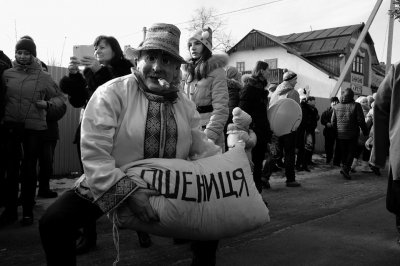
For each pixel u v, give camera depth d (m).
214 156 2.27
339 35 33.38
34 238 4.05
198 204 2.03
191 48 4.21
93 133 2.01
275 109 5.66
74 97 3.60
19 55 4.42
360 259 3.74
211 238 2.13
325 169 10.48
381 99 3.63
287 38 37.03
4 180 4.73
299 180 8.51
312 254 3.85
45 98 4.58
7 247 3.78
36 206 5.33
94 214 2.17
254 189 2.25
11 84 4.38
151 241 4.05
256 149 5.45
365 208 5.87
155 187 2.00
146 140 2.15
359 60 34.66
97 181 1.96
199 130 2.45
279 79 31.77
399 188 3.52
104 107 2.06
